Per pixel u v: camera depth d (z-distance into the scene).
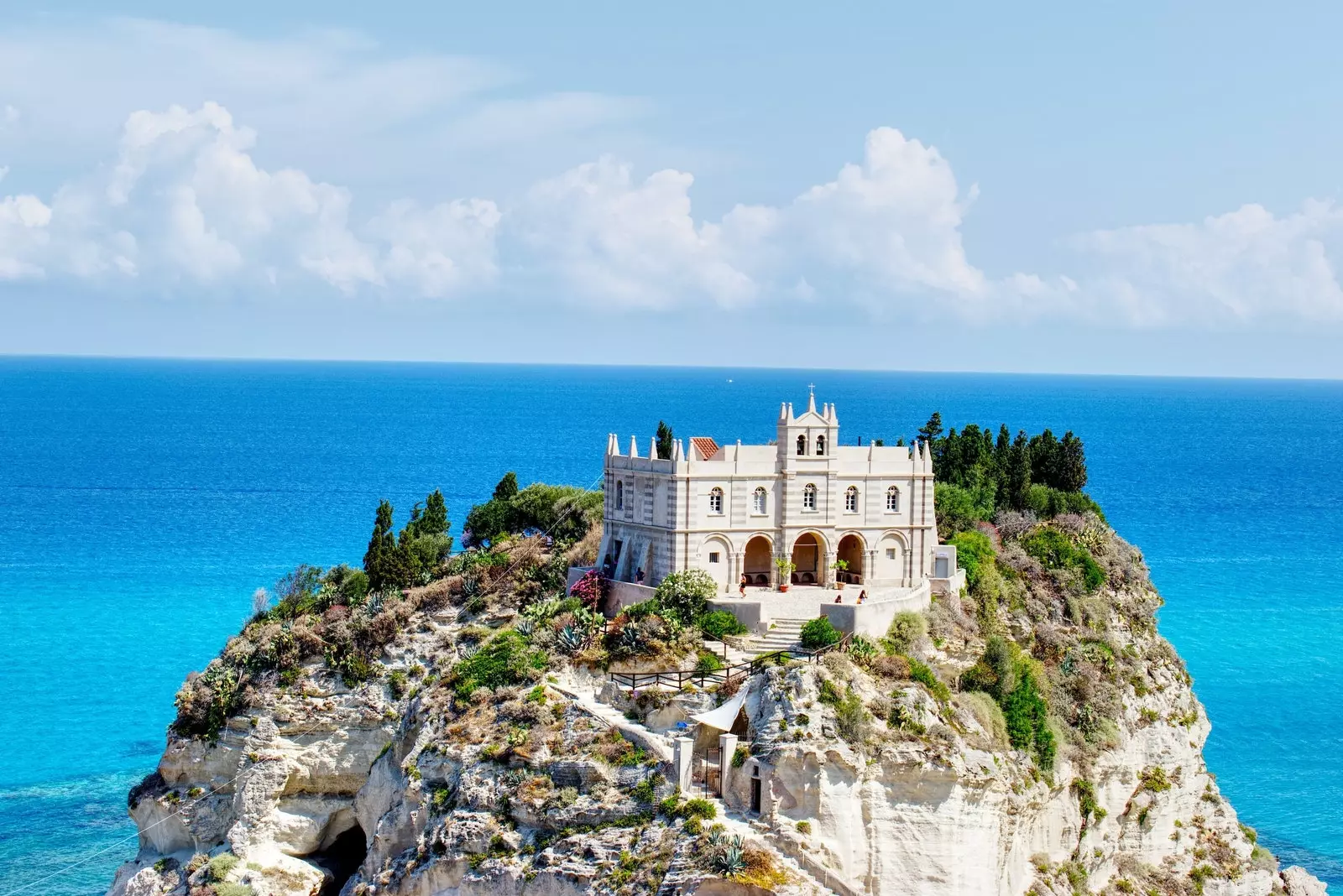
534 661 114.50
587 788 101.31
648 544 122.75
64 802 140.38
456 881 101.94
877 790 98.69
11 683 178.00
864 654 106.50
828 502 122.88
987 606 128.12
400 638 128.38
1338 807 145.50
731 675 106.25
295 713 123.06
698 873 92.06
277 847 121.75
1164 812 124.62
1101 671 126.62
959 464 155.75
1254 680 188.88
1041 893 106.94
